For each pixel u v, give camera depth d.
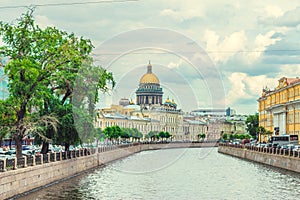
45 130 41.88
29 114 42.00
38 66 40.88
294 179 45.88
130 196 33.25
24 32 40.69
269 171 54.91
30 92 39.88
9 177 30.22
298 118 89.38
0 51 40.78
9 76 39.81
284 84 98.94
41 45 41.81
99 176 44.56
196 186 39.50
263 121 124.94
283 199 33.28
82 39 44.06
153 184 39.94
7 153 54.12
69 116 42.66
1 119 38.97
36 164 36.19
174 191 36.22
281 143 82.94
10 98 39.53
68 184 38.81
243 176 48.75
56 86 43.53
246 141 112.81
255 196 34.56
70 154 45.00
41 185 36.53
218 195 34.78
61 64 42.19
